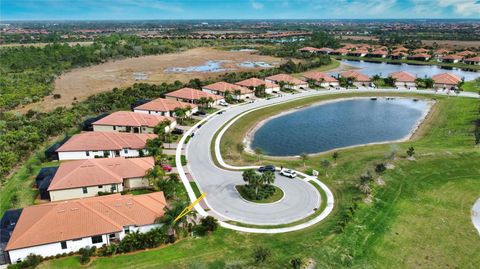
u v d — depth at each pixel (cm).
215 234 4497
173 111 9250
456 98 11825
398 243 4369
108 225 4200
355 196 5447
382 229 4625
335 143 8300
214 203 5259
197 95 10706
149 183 5722
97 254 4053
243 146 7781
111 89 12769
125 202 4600
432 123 9569
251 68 18225
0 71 15125
